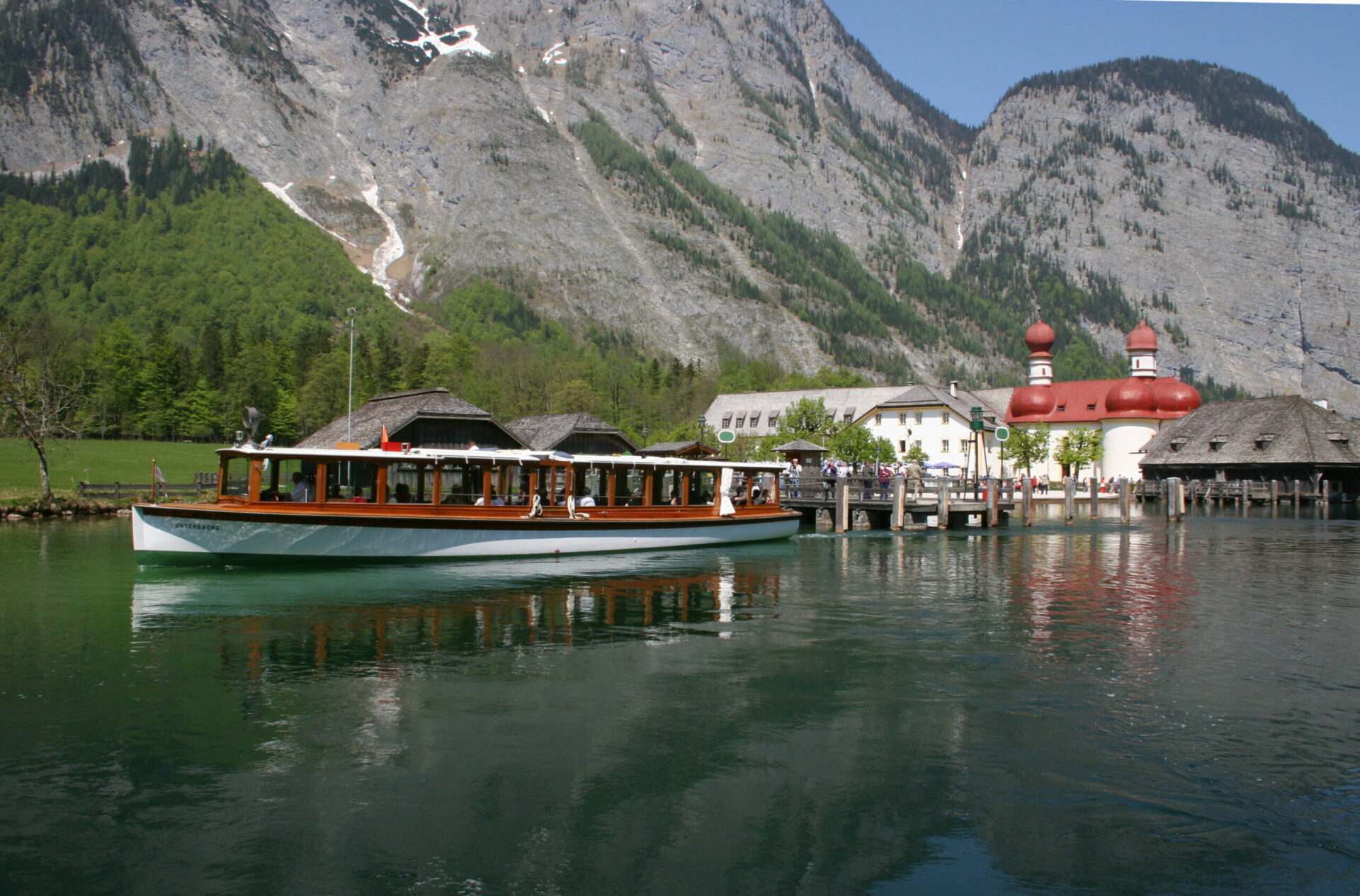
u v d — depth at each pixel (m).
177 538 34.62
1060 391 147.12
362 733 17.31
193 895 11.62
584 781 15.05
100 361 147.25
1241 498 99.75
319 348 184.00
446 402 72.06
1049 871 12.23
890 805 14.16
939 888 11.84
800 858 12.55
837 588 34.09
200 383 146.25
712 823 13.56
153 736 17.16
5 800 14.33
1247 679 21.06
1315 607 30.44
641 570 38.41
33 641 24.59
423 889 11.77
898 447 135.38
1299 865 12.40
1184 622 27.78
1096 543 51.62
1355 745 16.64
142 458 110.00
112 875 12.09
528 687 20.36
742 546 47.78
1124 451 129.50
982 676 21.25
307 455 36.31
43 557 41.94
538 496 41.09
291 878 12.02
